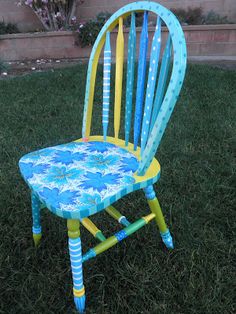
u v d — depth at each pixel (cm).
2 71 387
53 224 141
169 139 207
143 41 100
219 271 117
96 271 121
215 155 190
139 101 106
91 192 90
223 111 245
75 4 452
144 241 134
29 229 140
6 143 206
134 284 115
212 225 140
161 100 95
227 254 126
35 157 110
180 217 144
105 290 115
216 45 418
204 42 418
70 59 445
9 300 112
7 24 474
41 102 274
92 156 110
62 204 86
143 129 101
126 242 132
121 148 117
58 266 122
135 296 112
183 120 232
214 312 106
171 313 106
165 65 91
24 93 295
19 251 130
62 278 118
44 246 132
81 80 322
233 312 106
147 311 106
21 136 217
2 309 109
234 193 158
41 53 448
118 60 112
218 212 146
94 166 103
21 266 124
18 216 146
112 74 317
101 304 109
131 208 150
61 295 113
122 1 468
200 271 119
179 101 264
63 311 108
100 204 87
